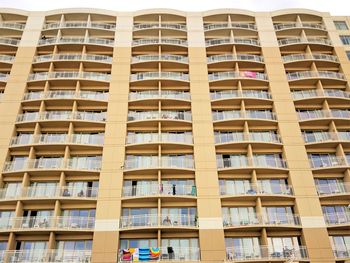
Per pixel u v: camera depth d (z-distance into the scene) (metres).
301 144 35.50
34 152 34.94
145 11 45.12
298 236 31.45
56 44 41.84
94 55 42.34
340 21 46.69
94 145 34.75
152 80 39.28
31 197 31.39
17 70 39.81
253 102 38.69
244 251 30.73
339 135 37.84
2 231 29.66
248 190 33.66
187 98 39.38
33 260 29.97
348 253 30.77
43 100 37.41
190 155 35.81
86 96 39.53
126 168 33.91
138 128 37.03
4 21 44.72
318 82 40.47
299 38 44.81
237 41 44.44
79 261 29.75
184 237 30.77
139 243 30.84
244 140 36.47
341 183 34.41
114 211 30.94
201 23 44.84
